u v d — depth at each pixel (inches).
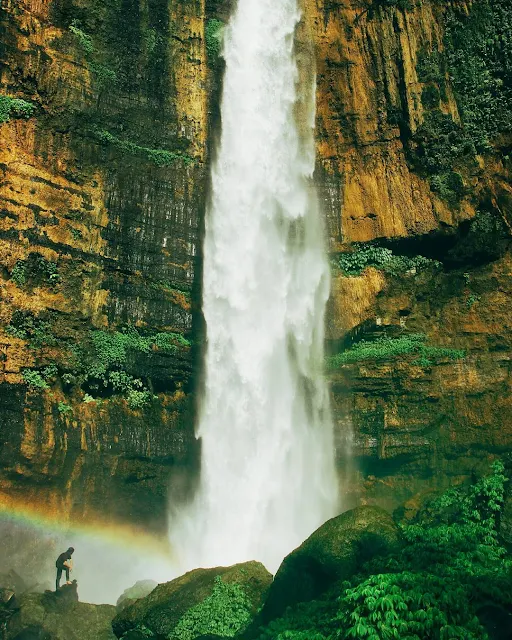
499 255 901.8
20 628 591.5
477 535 567.5
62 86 853.8
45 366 772.0
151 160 922.7
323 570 524.7
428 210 933.2
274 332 936.3
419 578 436.1
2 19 813.9
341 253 960.3
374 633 400.2
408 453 856.9
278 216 981.2
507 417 826.2
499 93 940.6
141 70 938.1
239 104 1010.7
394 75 987.3
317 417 898.1
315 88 1024.2
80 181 848.3
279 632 468.8
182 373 883.4
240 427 893.8
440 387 869.2
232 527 848.3
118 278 860.6
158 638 550.6
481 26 962.1
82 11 895.1
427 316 916.6
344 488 871.1
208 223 951.0
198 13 1011.9
